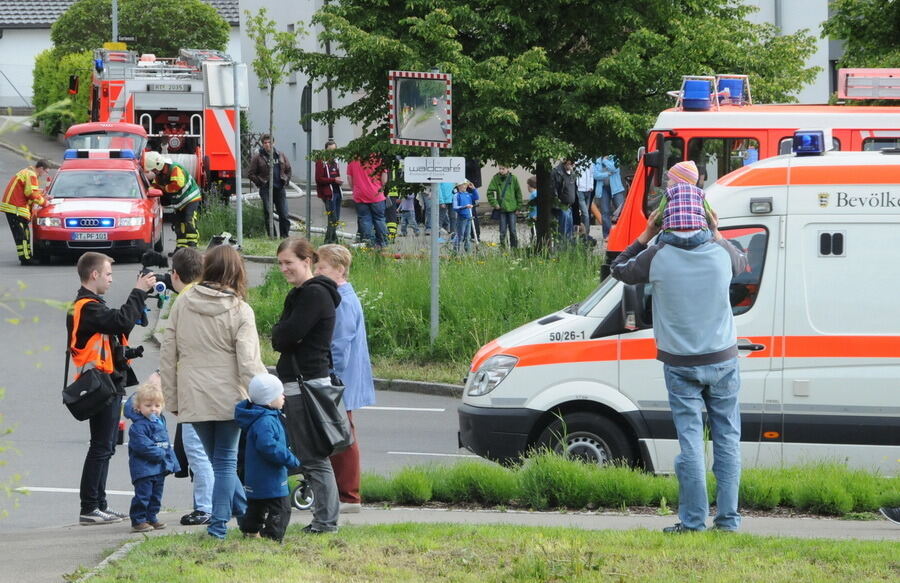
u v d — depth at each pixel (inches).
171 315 609.6
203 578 522.6
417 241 1675.7
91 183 2057.1
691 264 592.1
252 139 3321.9
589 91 1814.7
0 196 2878.9
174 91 2647.6
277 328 613.6
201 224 2271.2
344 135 3159.5
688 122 1277.1
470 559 558.6
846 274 789.2
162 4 3853.3
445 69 1785.2
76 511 797.9
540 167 1951.3
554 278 1428.4
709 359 595.8
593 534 622.2
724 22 1907.0
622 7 1850.4
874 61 1833.2
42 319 1534.2
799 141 805.9
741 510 737.0
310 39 3225.9
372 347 1365.7
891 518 631.8
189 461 719.7
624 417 798.5
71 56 3602.4
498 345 837.2
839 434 784.9
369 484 778.8
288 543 597.3
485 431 819.4
